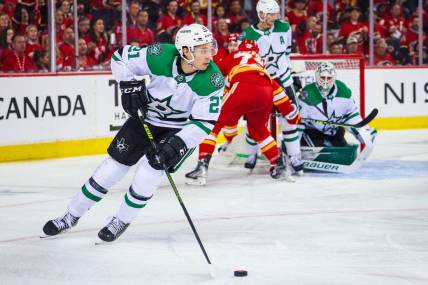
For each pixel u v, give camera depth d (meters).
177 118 6.53
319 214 7.99
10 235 7.09
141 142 6.54
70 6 13.21
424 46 17.16
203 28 6.09
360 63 12.66
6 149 12.03
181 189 9.63
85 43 13.41
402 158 12.16
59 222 6.87
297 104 10.50
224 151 11.58
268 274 5.73
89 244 6.71
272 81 10.16
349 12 16.12
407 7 16.94
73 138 12.73
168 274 5.76
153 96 6.36
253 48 9.84
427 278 5.60
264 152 10.14
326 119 10.69
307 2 15.73
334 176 10.50
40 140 12.36
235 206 8.48
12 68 12.77
